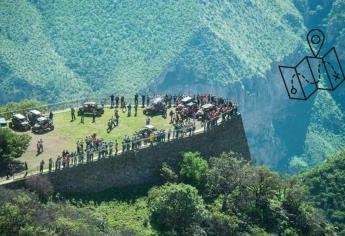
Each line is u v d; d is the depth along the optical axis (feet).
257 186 454.40
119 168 437.99
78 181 421.59
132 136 456.45
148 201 426.51
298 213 456.86
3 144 415.64
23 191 388.57
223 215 415.64
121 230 387.96
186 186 418.10
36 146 444.55
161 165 455.22
